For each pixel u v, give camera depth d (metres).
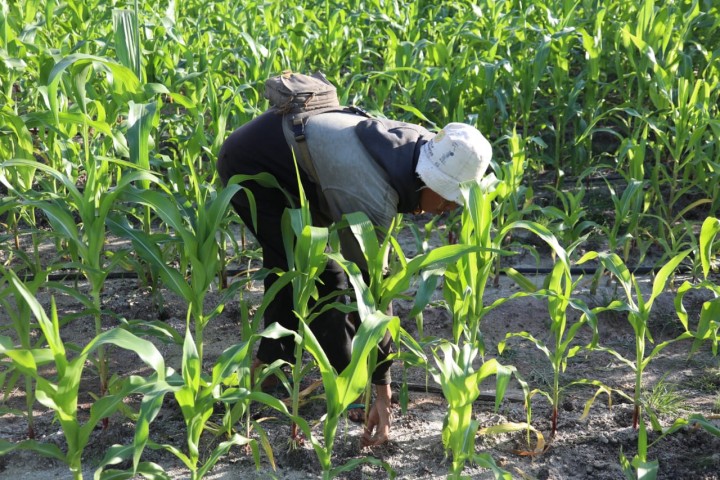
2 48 6.45
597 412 4.89
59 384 3.10
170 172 5.88
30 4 8.74
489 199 3.89
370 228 3.67
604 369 5.42
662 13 7.95
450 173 3.66
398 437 4.63
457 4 11.23
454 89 7.93
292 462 4.39
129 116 4.25
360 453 4.46
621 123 9.27
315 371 5.29
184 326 5.98
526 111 7.94
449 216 7.29
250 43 8.04
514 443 4.59
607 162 9.10
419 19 10.88
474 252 3.89
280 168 4.17
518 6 10.84
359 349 3.40
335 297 4.46
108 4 10.43
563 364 4.57
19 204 4.07
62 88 5.75
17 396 5.04
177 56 9.14
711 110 7.92
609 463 4.38
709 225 4.43
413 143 3.79
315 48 9.88
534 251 5.98
